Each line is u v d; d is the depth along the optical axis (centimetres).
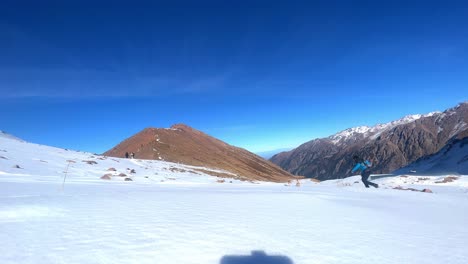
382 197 1362
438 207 1111
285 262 443
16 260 399
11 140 3444
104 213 720
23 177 1770
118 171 2939
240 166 9200
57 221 618
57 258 414
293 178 10444
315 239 571
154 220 667
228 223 673
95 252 444
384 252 512
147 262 416
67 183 1648
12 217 638
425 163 9531
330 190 1698
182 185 2130
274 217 770
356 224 728
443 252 526
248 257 456
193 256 448
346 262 456
